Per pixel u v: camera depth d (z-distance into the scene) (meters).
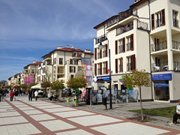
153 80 26.30
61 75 59.50
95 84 34.91
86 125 10.77
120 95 24.48
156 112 15.07
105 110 16.97
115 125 10.71
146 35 27.55
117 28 31.06
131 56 27.22
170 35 24.78
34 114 15.12
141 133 8.91
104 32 37.28
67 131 9.43
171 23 25.25
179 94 24.31
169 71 24.00
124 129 9.74
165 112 15.00
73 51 61.50
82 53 61.75
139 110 16.44
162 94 25.42
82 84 21.50
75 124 11.06
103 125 10.73
